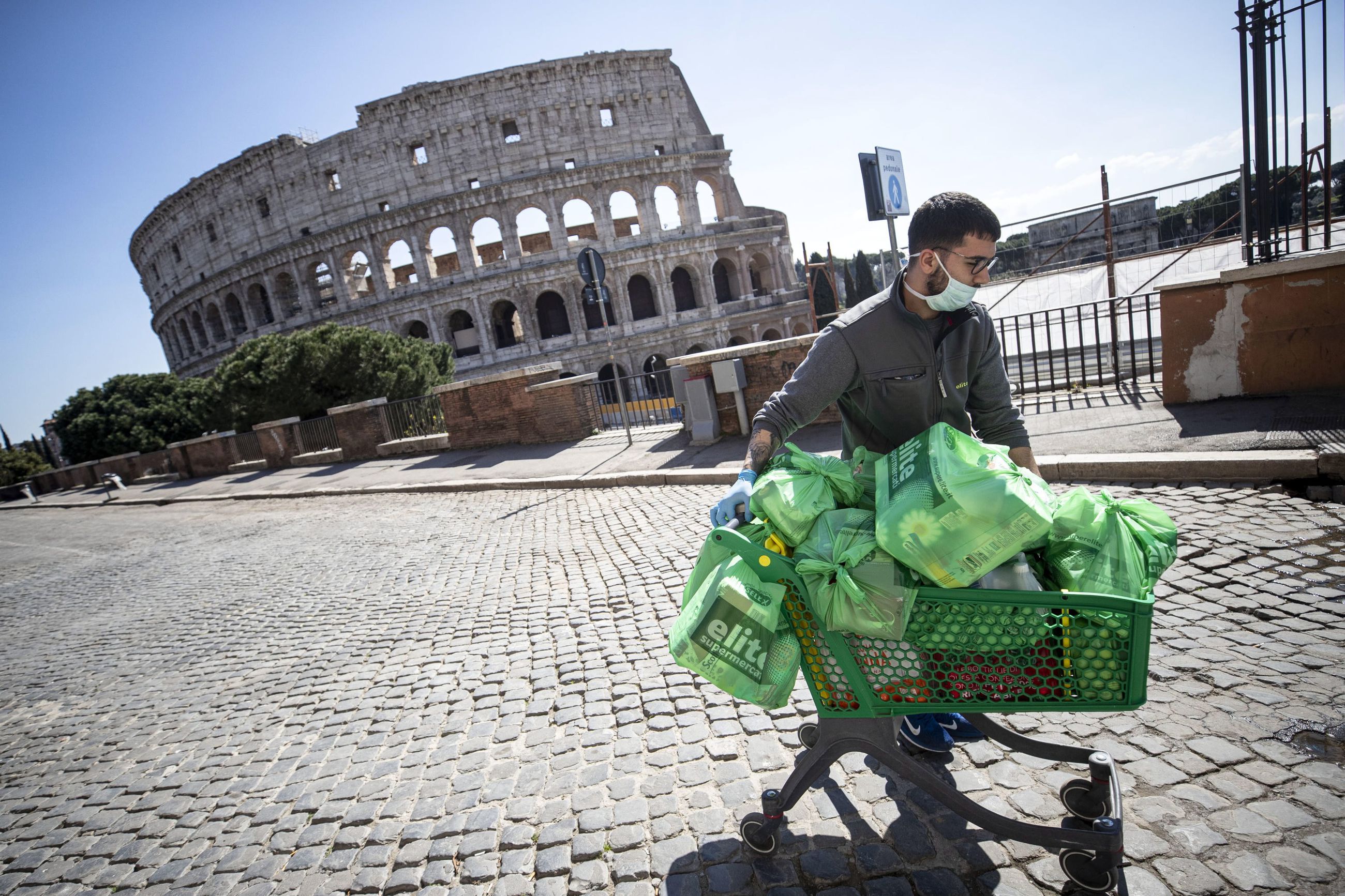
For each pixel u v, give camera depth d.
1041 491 1.72
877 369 2.13
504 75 47.03
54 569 12.25
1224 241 11.80
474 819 2.80
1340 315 5.43
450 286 47.28
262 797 3.32
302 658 5.26
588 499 9.16
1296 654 2.81
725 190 52.28
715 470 8.44
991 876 2.02
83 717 5.00
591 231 55.97
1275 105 5.57
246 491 17.91
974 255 1.92
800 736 2.66
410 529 9.58
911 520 1.68
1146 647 1.62
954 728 2.64
